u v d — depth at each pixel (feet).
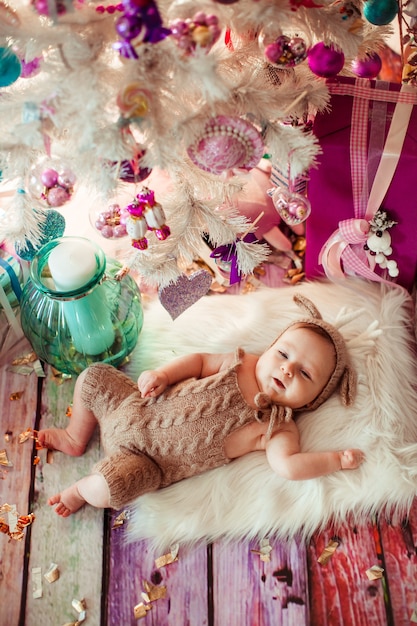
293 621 3.95
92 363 4.60
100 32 3.15
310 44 3.74
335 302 4.86
